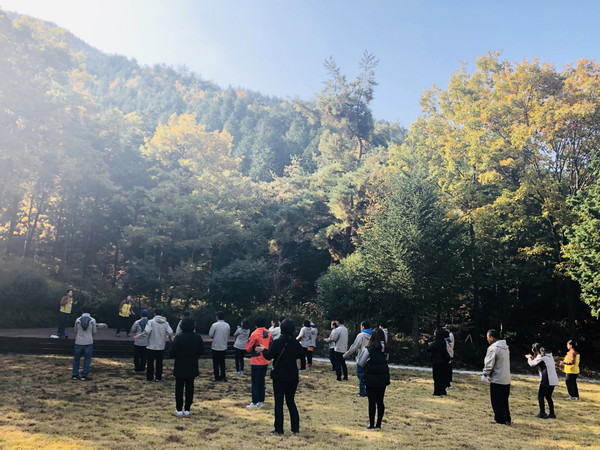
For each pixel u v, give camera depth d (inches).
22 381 404.8
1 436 246.2
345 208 1478.8
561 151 1003.9
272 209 1726.1
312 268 1584.6
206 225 1323.8
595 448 295.1
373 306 1058.7
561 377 873.5
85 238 1385.3
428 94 1286.9
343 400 416.8
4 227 1318.9
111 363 543.2
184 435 271.1
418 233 915.4
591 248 844.6
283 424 314.0
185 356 321.7
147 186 1471.5
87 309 910.4
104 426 281.0
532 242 1115.9
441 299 951.0
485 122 1060.5
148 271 1155.9
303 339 631.2
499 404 358.0
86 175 1194.6
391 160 1400.1
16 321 807.7
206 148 1883.6
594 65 976.9
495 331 368.5
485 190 1165.1
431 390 517.0
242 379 502.0
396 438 289.9
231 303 1106.7
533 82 995.3
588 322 1128.8
